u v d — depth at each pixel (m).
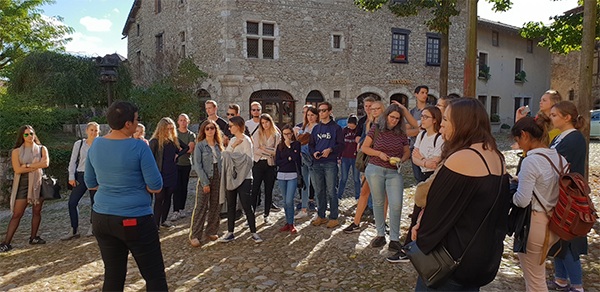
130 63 21.81
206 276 3.82
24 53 20.17
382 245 4.54
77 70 15.19
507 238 4.70
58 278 3.90
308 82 16.64
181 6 17.17
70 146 10.98
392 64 18.47
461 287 1.86
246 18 15.42
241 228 5.54
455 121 1.86
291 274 3.80
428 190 2.02
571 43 10.14
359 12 17.52
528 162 2.51
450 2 10.89
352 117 6.87
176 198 6.21
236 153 4.84
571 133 3.09
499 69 23.59
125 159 2.65
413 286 3.41
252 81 15.66
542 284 2.60
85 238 5.54
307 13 16.48
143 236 2.71
